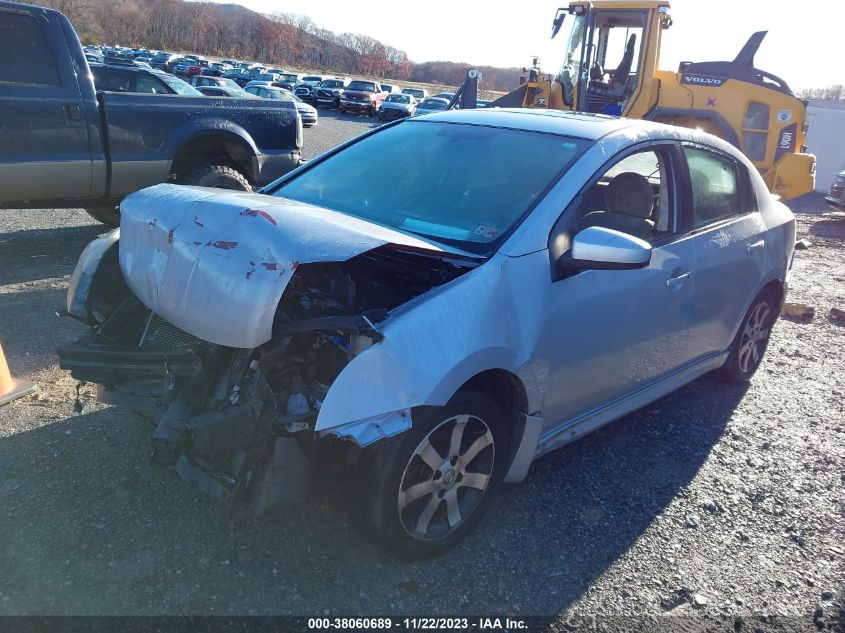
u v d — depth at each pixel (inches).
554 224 120.6
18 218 319.3
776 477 152.1
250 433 97.7
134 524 112.0
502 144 140.4
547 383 120.6
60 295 217.8
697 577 117.3
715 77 453.7
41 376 160.7
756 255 175.0
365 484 101.5
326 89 1483.8
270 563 106.9
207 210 111.5
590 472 145.5
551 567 115.2
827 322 280.2
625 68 475.2
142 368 111.0
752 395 195.8
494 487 119.0
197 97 269.4
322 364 108.2
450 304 104.3
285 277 97.1
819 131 847.7
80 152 241.0
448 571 111.1
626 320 133.8
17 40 224.5
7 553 103.7
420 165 143.2
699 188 157.5
